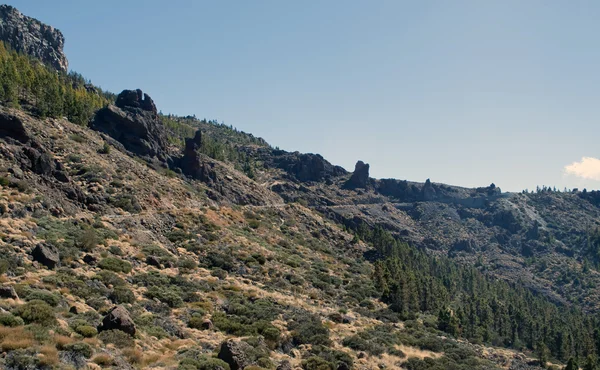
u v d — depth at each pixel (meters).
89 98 144.62
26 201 49.44
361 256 121.25
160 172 111.94
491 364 53.38
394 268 100.69
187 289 46.09
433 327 72.38
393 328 60.62
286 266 74.00
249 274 62.88
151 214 72.25
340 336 46.81
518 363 65.06
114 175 82.25
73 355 22.62
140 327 31.31
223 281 54.62
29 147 61.94
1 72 110.50
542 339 90.62
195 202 96.88
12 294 27.56
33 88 111.19
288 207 137.62
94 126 113.94
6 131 62.69
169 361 26.22
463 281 150.00
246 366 28.58
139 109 131.25
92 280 37.91
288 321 44.78
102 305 32.53
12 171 54.66
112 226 59.06
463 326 82.88
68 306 30.42
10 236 39.12
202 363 26.30
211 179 129.75
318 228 129.25
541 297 164.12
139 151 116.75
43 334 23.47
